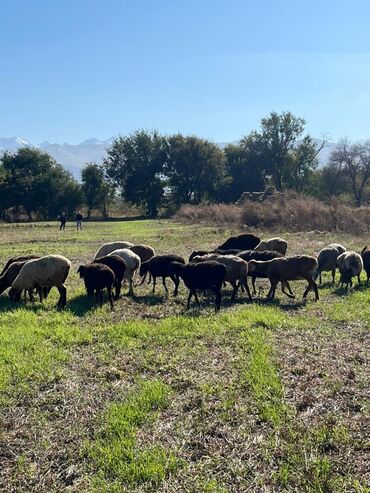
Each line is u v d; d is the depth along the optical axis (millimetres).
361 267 14766
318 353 8797
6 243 30062
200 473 5359
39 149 77812
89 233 38031
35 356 8734
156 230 39219
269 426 6277
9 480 5367
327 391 7176
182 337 9875
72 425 6441
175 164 73875
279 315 11305
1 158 73562
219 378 7738
